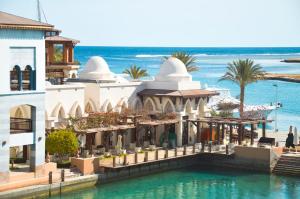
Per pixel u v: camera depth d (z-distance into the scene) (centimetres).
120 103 7106
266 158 6462
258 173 6488
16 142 5247
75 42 8244
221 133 7612
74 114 6575
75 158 5719
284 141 7638
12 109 6053
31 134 5375
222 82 18788
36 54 5444
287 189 5762
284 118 10894
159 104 7325
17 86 5356
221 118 7319
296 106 12925
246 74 8975
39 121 5447
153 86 7481
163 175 6303
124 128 6488
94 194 5441
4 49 5128
